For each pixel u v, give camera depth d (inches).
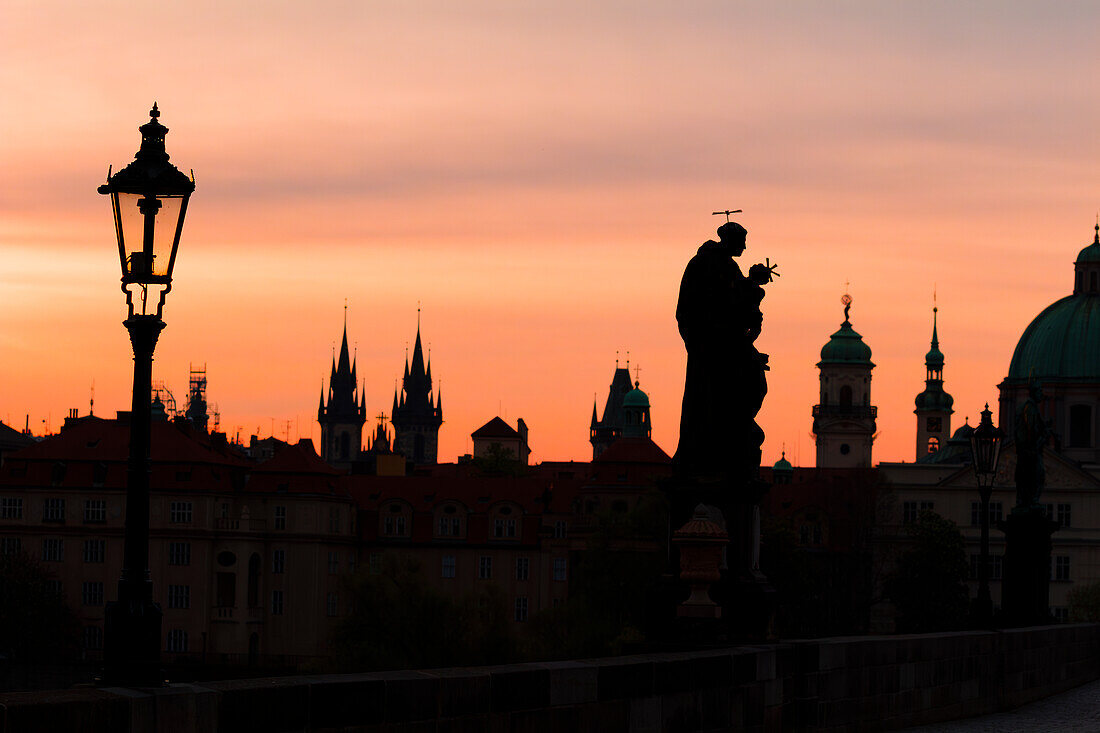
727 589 1125.1
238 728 694.5
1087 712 1544.0
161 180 837.2
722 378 1149.7
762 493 1163.3
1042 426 2178.9
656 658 942.4
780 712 1094.4
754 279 1163.3
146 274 839.1
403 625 6058.1
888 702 1270.9
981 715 1488.7
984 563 2069.4
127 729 658.8
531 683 833.5
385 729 751.7
